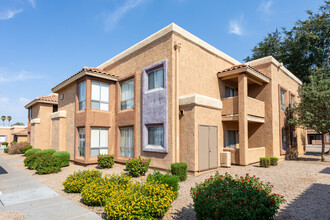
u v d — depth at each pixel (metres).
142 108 13.80
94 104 15.55
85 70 14.95
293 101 21.47
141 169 11.13
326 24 31.36
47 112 24.38
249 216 4.48
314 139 50.97
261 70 17.22
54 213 6.38
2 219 5.92
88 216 6.12
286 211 6.33
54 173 12.62
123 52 16.11
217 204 4.75
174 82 12.14
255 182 5.65
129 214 5.45
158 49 13.23
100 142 15.71
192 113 11.58
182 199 7.48
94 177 8.94
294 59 32.16
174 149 11.77
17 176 12.09
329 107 16.64
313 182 9.77
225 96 16.73
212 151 12.58
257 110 15.51
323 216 5.94
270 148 15.98
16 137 38.59
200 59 14.30
